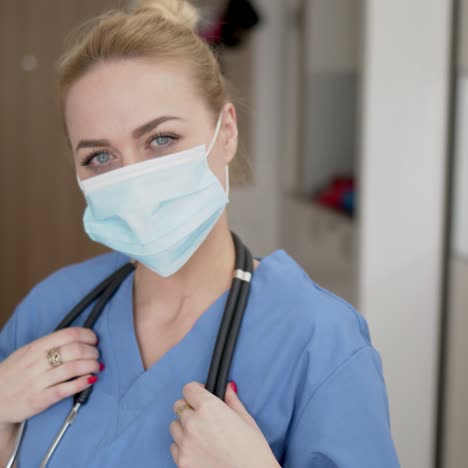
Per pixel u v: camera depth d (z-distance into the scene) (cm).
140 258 88
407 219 204
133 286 103
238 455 73
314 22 290
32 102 292
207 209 89
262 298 91
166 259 88
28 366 92
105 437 89
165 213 86
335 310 89
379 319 207
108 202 87
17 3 285
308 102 313
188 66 87
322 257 282
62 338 94
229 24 319
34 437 93
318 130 316
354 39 287
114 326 98
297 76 327
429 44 198
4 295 303
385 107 201
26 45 288
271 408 84
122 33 84
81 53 85
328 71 295
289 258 98
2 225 298
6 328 114
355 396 82
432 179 203
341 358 84
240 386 85
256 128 360
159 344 95
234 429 75
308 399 83
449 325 198
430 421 205
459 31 192
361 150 207
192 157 87
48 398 91
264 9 352
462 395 187
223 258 94
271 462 74
